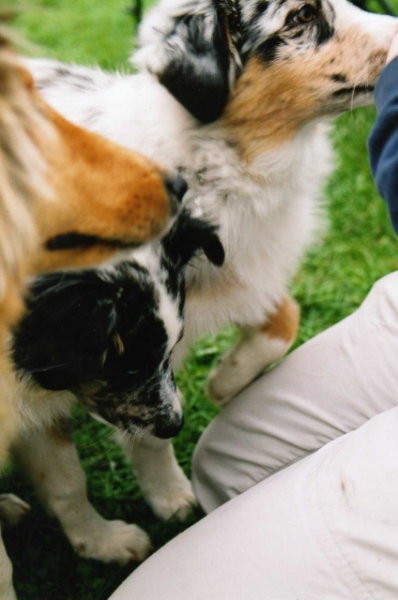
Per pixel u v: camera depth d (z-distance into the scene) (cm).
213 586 109
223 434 130
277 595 106
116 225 103
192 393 152
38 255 102
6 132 94
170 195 106
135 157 105
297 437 126
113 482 143
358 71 124
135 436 125
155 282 117
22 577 132
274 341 136
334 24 124
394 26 124
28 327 112
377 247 175
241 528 111
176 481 139
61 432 127
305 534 107
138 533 134
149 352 118
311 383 127
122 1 275
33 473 130
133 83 128
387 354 124
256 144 126
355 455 109
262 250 132
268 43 123
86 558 133
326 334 130
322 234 154
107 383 120
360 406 124
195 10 123
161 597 111
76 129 103
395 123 104
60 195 101
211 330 133
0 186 94
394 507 104
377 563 104
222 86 122
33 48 97
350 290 167
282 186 130
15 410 118
